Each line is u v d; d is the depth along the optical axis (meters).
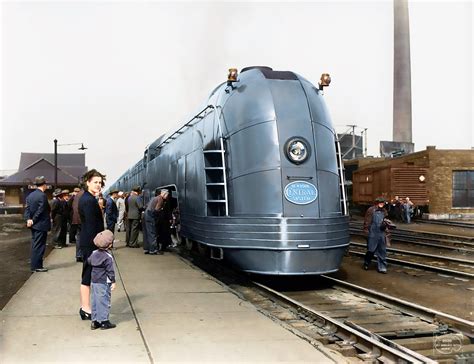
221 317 6.41
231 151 9.17
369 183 36.22
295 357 4.89
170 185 13.80
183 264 11.16
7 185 50.50
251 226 8.44
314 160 8.78
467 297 8.92
